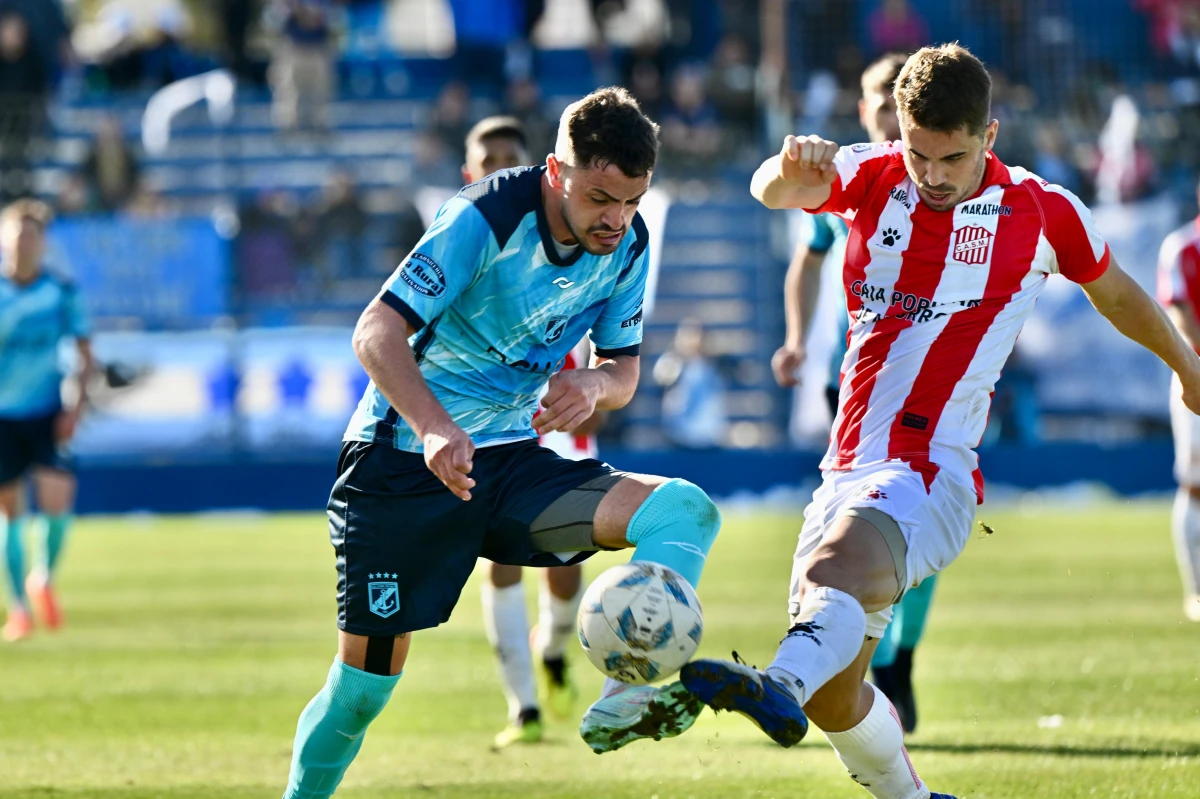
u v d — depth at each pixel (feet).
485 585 70.64
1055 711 72.64
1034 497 213.66
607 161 43.75
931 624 105.81
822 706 47.39
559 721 76.84
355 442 49.01
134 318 211.00
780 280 232.32
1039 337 215.31
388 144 249.96
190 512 209.15
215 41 292.40
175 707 79.66
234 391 209.87
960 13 242.99
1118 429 216.13
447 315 48.03
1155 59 242.99
